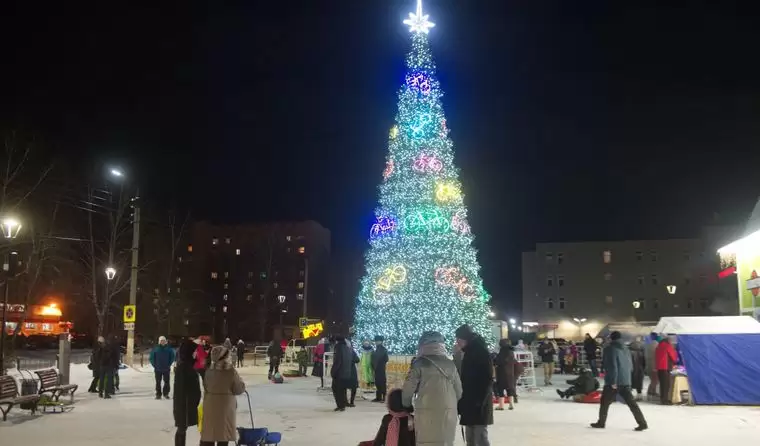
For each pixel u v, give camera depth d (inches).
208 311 3334.2
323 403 695.1
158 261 2364.7
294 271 4069.9
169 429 494.3
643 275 3120.1
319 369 927.0
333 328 1673.2
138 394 763.4
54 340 2100.1
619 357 511.8
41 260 1453.0
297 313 3998.5
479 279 1033.5
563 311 3169.3
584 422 551.2
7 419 548.1
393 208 991.0
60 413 589.6
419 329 945.5
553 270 3218.5
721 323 722.8
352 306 4124.0
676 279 3078.2
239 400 725.3
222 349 347.9
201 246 4089.6
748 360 687.1
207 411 341.4
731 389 682.8
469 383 340.2
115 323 2277.3
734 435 482.6
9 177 1285.7
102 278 1797.5
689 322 730.8
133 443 433.7
